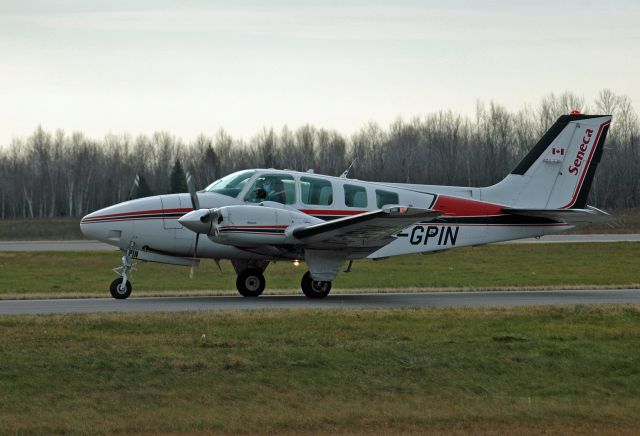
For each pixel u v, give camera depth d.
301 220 58.31
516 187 67.31
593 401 32.66
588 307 52.31
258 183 60.72
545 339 41.94
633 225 168.75
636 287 74.69
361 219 54.19
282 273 95.56
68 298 63.28
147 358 36.69
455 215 64.81
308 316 47.94
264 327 44.38
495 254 116.88
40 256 116.00
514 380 35.19
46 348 38.34
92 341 40.03
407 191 64.00
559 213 65.19
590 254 117.38
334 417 30.23
